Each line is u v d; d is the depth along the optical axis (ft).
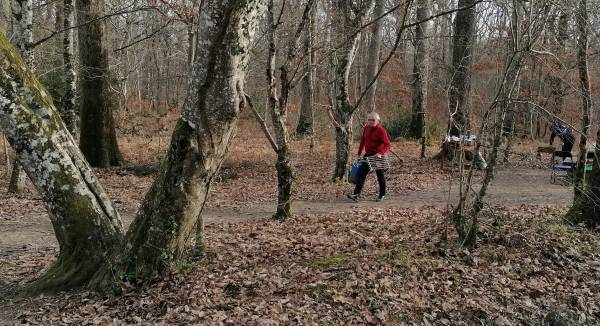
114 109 76.59
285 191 31.19
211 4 15.84
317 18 40.91
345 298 17.43
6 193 41.45
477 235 23.72
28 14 36.14
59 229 19.47
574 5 24.17
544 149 45.80
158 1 31.71
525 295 18.88
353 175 37.81
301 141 77.97
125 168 57.57
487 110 21.26
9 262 24.07
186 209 18.08
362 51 74.74
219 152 17.88
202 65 16.52
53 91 63.52
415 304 17.46
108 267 18.85
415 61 67.87
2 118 17.95
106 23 57.26
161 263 18.57
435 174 49.14
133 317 16.44
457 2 51.29
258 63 41.50
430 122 76.18
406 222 28.86
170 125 74.95
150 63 106.42
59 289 19.25
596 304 18.72
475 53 35.81
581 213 27.25
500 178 45.37
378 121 37.22
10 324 16.62
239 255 22.65
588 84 26.96
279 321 15.87
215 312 16.48
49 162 18.71
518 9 20.39
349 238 25.18
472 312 17.34
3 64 17.72
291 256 22.31
